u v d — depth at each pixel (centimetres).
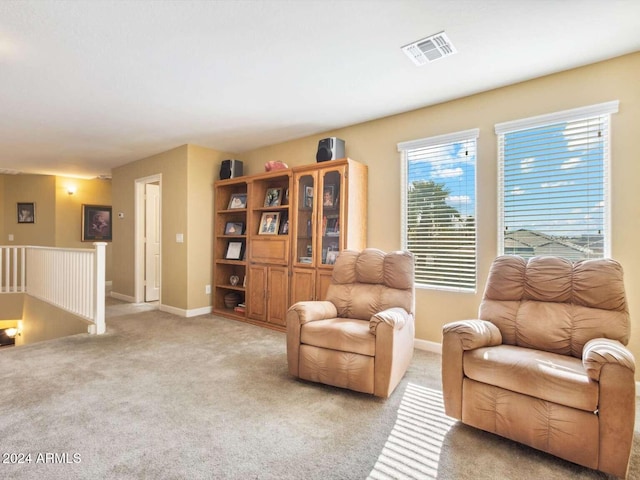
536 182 295
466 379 201
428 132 352
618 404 158
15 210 721
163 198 527
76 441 184
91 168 652
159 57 259
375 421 210
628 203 256
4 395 236
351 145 409
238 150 523
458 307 332
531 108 295
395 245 373
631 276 255
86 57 259
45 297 508
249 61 265
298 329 264
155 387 252
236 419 209
